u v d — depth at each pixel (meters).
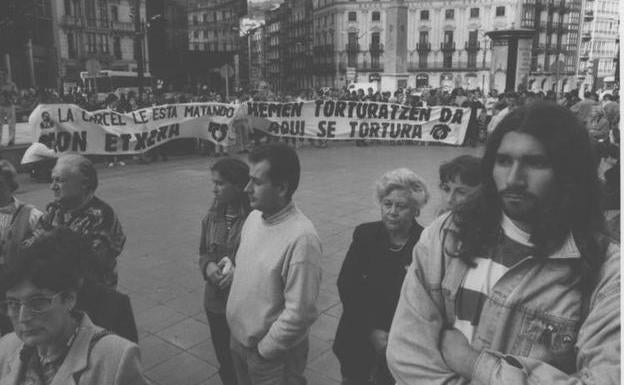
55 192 2.58
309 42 94.31
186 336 4.00
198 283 5.05
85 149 11.88
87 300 2.03
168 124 12.94
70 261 1.47
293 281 2.16
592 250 1.05
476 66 72.81
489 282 1.14
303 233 2.21
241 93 24.16
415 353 1.21
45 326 1.44
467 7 72.12
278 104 14.91
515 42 19.67
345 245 6.20
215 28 80.56
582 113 12.73
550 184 1.05
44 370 1.52
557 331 1.05
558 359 1.06
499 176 1.11
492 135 1.14
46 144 11.40
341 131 15.60
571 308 1.06
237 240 2.82
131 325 2.16
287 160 2.22
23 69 44.12
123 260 5.70
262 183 2.21
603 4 90.38
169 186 9.77
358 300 2.47
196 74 57.56
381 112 15.72
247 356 2.36
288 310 2.14
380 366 2.44
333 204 8.26
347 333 2.52
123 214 7.66
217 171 2.76
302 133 15.34
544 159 1.04
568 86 82.19
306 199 8.62
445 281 1.21
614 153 4.12
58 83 48.75
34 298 1.42
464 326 1.18
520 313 1.09
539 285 1.08
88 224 2.57
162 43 56.38
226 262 2.78
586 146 1.06
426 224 6.72
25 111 22.66
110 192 9.27
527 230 1.12
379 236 2.49
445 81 73.38
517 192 1.07
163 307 4.52
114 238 2.65
